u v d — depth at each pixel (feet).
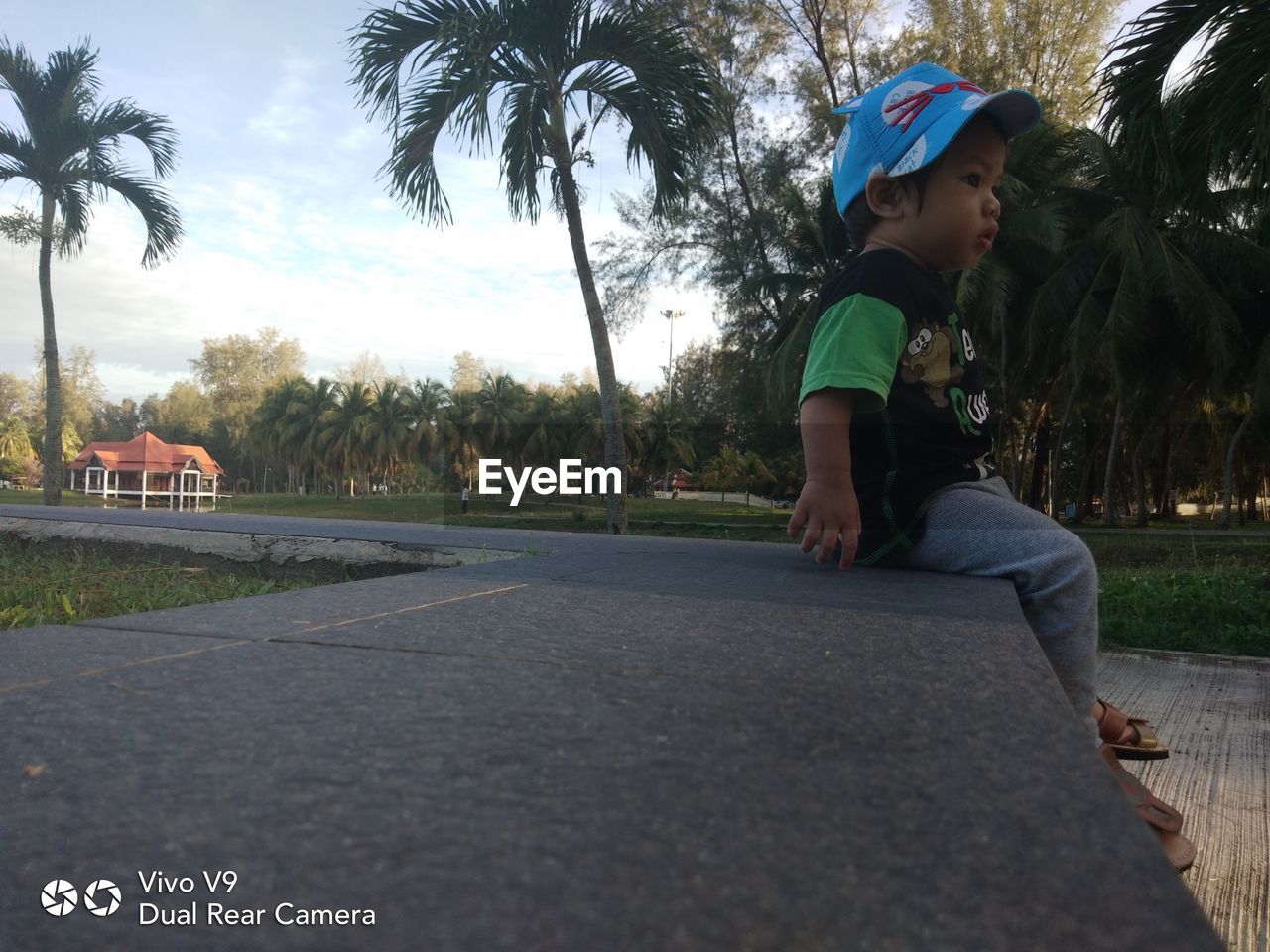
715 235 57.00
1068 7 58.18
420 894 1.30
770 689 2.57
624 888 1.33
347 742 2.03
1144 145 16.57
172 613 3.94
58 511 13.67
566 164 26.30
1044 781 1.82
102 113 35.32
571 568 6.15
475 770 1.85
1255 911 4.95
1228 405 69.77
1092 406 69.51
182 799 1.68
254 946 1.17
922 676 2.75
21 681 2.60
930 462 5.62
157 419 243.60
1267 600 15.33
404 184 24.93
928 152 5.47
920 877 1.37
